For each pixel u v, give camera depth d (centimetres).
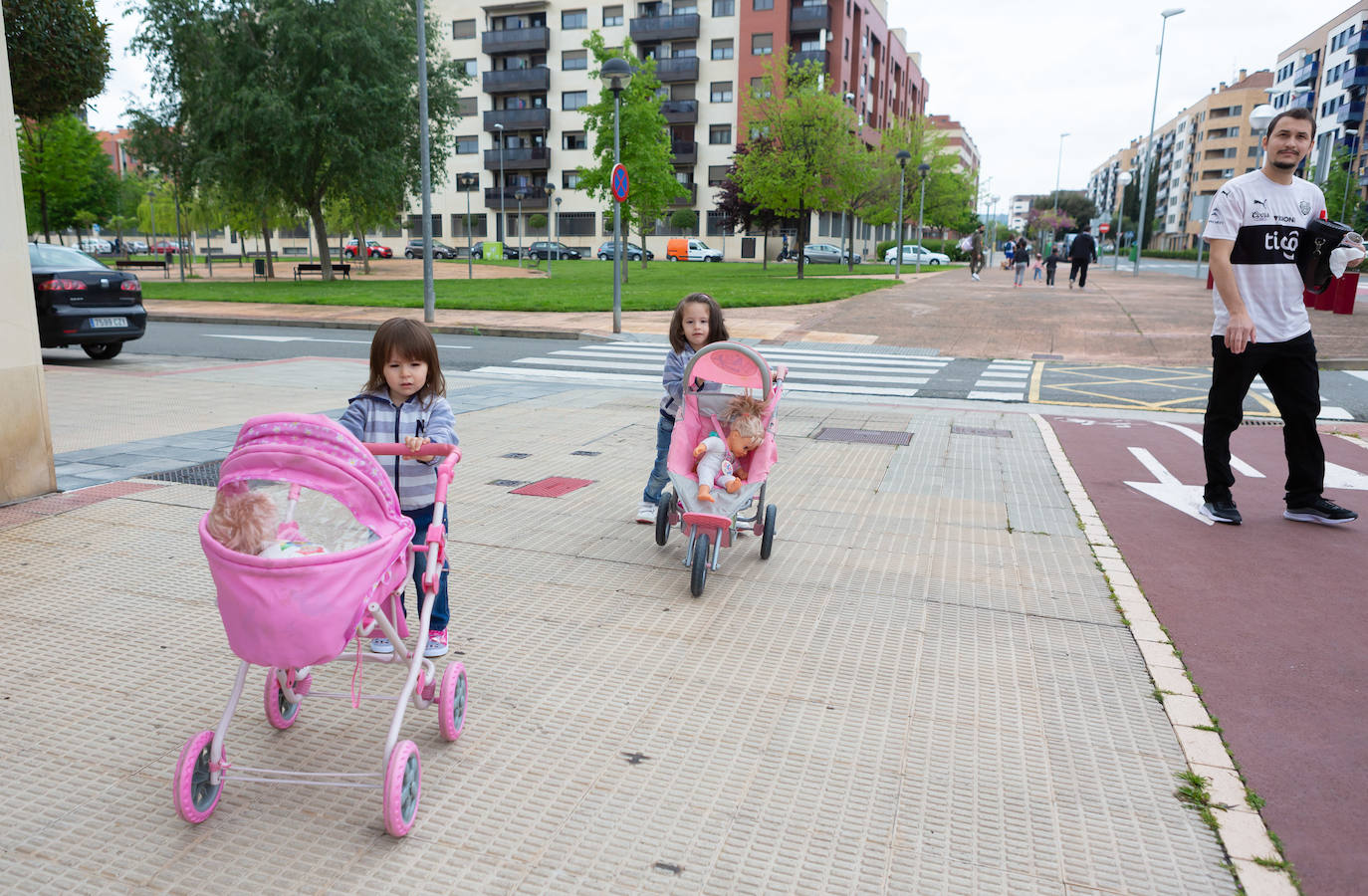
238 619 233
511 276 3891
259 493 247
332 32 2964
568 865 241
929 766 291
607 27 6725
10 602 407
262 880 234
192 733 304
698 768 288
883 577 464
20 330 550
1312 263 534
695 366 456
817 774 286
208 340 1698
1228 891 235
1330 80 8962
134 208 7475
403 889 231
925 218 5672
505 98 7162
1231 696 340
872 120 7494
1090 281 3234
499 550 498
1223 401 559
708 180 6694
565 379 1274
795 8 6225
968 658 370
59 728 305
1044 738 310
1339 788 281
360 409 327
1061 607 426
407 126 3231
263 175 3148
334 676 348
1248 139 12088
